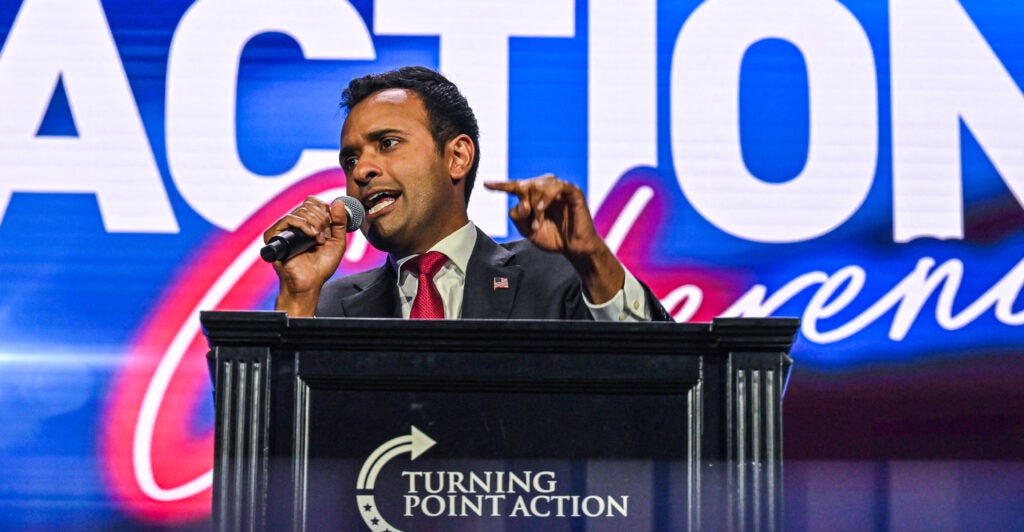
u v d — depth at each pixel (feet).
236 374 11.71
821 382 28.58
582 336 11.81
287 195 29.04
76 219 28.94
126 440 28.14
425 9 29.58
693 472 11.75
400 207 18.39
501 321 11.79
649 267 28.96
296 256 15.10
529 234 13.53
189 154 29.12
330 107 29.32
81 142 29.12
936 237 29.19
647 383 11.84
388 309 17.24
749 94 29.60
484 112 29.22
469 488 11.73
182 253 28.84
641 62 29.58
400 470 11.74
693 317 28.81
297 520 11.63
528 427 11.80
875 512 28.07
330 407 11.82
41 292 28.63
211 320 11.73
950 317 28.86
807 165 29.37
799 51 29.78
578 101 29.37
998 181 29.40
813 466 28.25
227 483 11.56
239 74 29.40
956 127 29.55
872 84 29.63
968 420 28.48
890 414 28.48
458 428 11.80
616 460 11.77
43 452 28.02
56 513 27.73
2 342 28.37
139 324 28.60
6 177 28.96
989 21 29.89
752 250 29.04
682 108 29.45
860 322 28.81
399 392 11.84
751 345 11.80
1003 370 28.66
